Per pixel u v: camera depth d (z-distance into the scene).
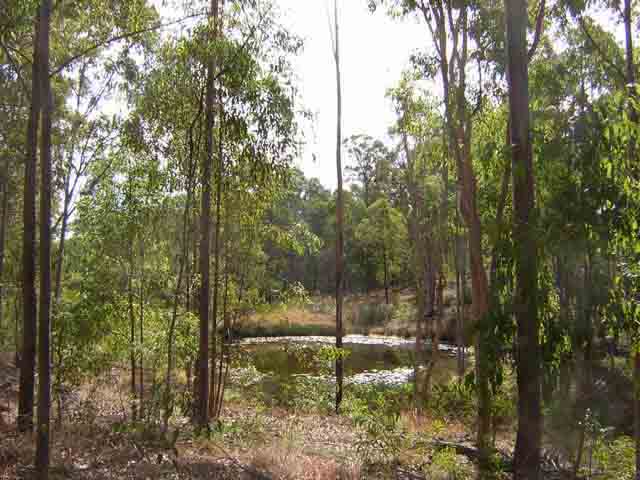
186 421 9.53
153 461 6.81
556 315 4.90
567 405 5.56
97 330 8.48
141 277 9.59
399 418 9.82
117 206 9.22
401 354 25.17
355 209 35.94
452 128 9.50
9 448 6.54
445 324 29.27
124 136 9.24
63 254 11.23
